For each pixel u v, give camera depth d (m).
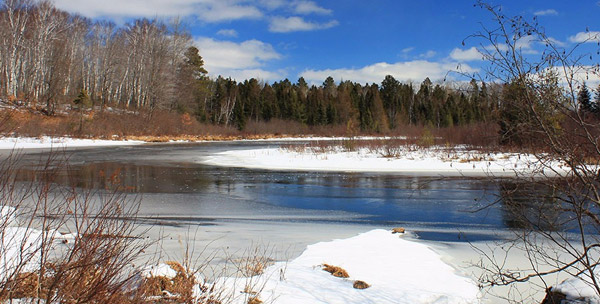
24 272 2.66
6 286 2.40
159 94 52.47
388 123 69.00
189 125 52.53
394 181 14.53
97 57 53.06
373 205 10.11
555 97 2.70
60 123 36.66
